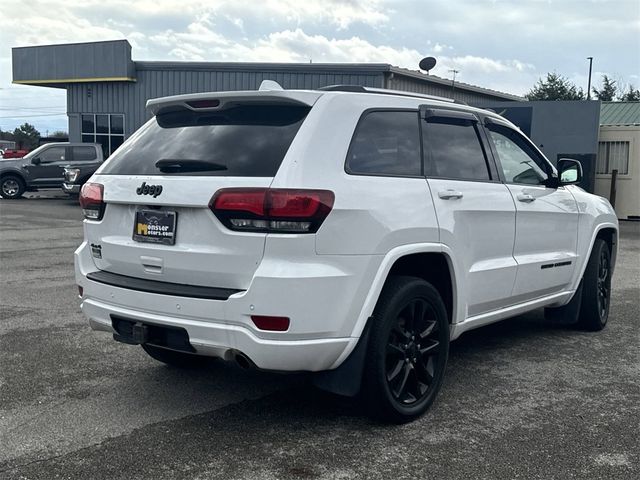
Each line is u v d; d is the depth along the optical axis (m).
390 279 4.02
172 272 3.80
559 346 5.86
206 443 3.77
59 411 4.21
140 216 3.95
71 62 27.41
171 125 4.24
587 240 6.06
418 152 4.30
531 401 4.49
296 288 3.45
